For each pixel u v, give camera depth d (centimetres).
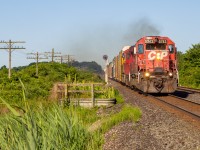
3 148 762
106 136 1114
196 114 1455
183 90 3244
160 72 2547
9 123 798
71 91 1964
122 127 1212
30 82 2484
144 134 1096
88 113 1659
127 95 2661
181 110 1617
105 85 2134
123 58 3825
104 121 1322
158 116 1496
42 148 725
